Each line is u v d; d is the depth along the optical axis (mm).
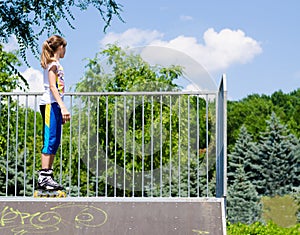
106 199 5340
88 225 4965
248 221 22875
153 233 4855
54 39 5727
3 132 11344
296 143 31453
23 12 10734
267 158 30969
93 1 11102
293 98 53031
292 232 7516
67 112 5441
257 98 52656
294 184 30656
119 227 4938
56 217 5090
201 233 4848
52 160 5621
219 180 5980
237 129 45500
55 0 10828
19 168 16297
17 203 5301
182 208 5203
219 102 6160
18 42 10914
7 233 4867
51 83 5531
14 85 11719
